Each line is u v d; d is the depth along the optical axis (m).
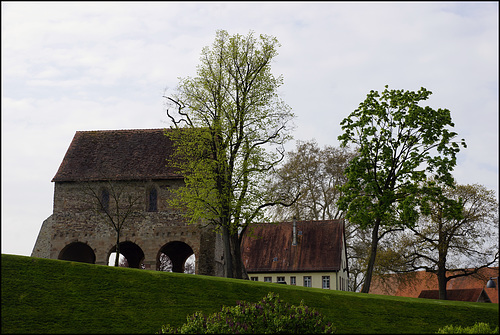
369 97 48.50
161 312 35.69
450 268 62.22
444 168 46.66
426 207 46.22
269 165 50.84
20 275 38.03
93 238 57.38
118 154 60.91
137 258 66.81
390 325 35.00
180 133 51.19
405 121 47.22
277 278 66.75
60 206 58.38
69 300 36.12
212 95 50.81
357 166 47.75
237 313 30.23
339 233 68.00
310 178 71.88
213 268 55.38
